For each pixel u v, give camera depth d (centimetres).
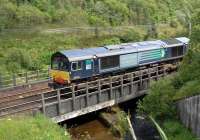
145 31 6128
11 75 3300
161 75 3447
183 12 8106
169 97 2528
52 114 2330
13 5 4872
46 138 1819
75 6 5859
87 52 2973
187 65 2719
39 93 2672
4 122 1916
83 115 2723
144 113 2708
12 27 4522
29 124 1933
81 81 2908
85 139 2397
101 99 2695
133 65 3350
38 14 4991
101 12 5991
